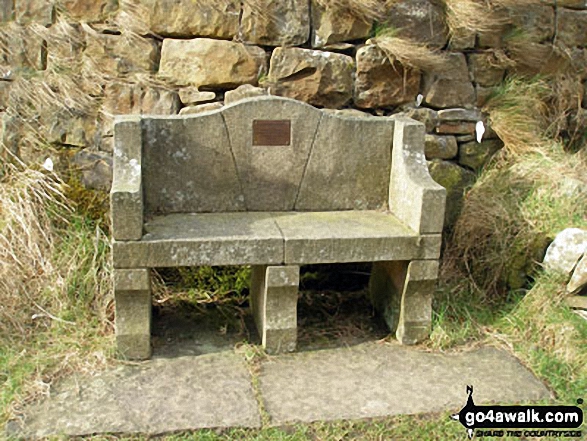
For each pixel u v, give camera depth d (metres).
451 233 3.88
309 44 3.64
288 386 2.81
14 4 3.55
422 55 3.69
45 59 3.60
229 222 3.18
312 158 3.37
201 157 3.27
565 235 3.36
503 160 4.01
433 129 3.89
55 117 3.61
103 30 3.55
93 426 2.50
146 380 2.83
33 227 3.47
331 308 3.67
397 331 3.26
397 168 3.34
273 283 2.99
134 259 2.86
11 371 2.85
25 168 3.63
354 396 2.75
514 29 3.99
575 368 2.98
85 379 2.82
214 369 2.94
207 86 3.59
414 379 2.89
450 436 2.54
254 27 3.55
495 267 3.56
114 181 2.90
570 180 3.71
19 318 3.19
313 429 2.54
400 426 2.56
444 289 3.56
